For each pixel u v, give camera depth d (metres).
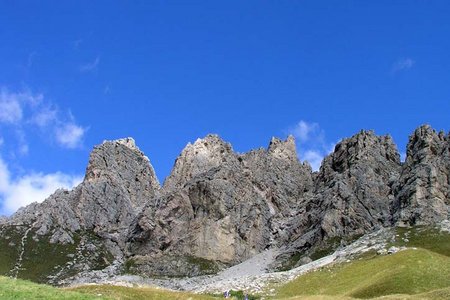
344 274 138.62
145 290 91.12
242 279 193.25
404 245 187.62
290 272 186.25
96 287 91.12
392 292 100.88
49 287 65.75
